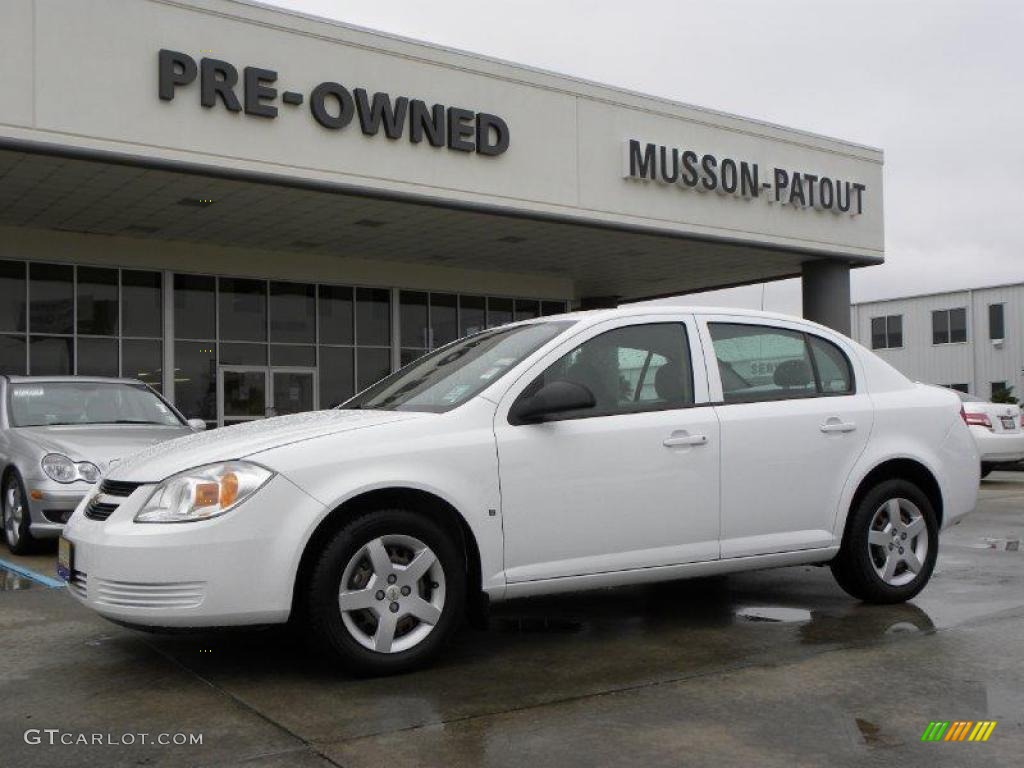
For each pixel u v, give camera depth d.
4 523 8.70
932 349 43.47
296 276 19.28
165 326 17.73
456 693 4.15
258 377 18.83
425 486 4.44
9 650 4.90
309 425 4.73
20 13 12.05
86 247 16.91
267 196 14.70
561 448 4.80
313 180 14.16
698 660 4.64
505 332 5.53
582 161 17.03
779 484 5.37
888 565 5.74
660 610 5.76
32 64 12.12
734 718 3.79
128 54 12.74
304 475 4.25
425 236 17.94
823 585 6.47
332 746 3.53
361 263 20.12
